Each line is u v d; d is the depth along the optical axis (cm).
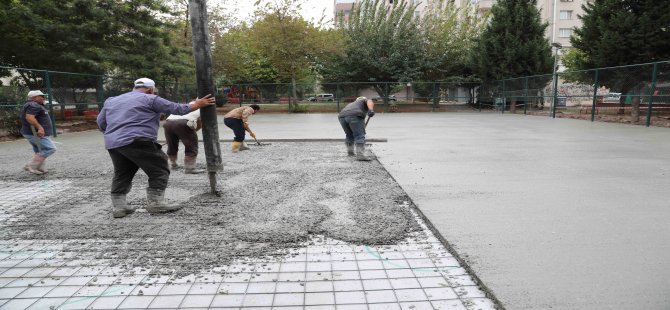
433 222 378
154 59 1762
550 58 2259
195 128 634
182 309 246
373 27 2634
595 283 258
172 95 2105
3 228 391
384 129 1349
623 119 1545
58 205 467
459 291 262
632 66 1384
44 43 1728
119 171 421
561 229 357
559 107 1869
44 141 646
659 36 1507
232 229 376
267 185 547
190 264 307
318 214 413
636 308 230
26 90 1240
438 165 673
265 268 298
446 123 1598
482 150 841
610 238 335
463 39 2623
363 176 598
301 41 2422
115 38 1706
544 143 940
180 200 478
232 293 264
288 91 2588
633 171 606
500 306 236
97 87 1571
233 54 2639
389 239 347
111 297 262
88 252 333
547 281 262
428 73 2681
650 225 365
